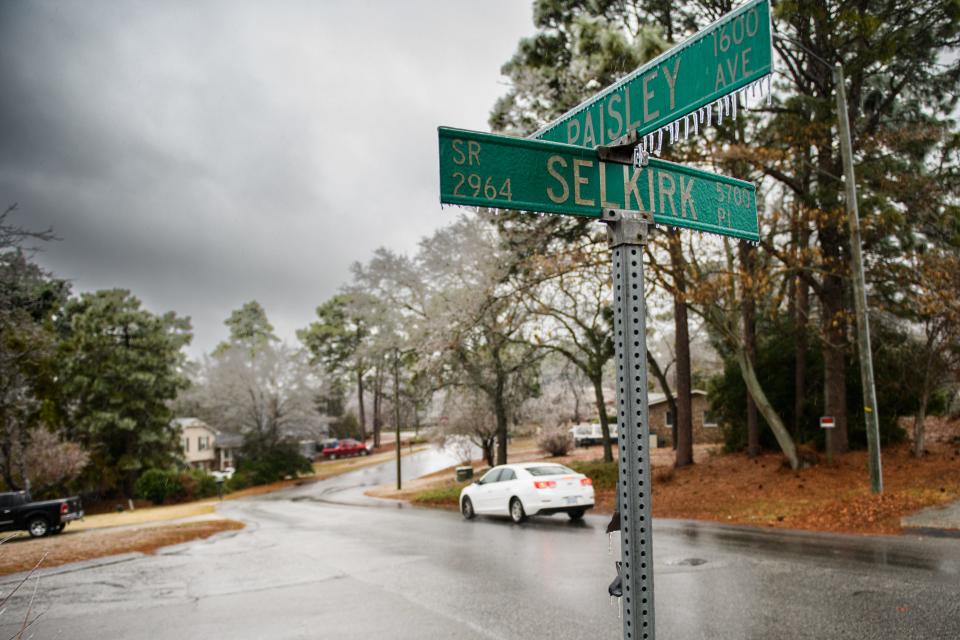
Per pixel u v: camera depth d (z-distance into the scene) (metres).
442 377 30.83
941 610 6.92
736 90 2.01
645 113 2.32
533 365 32.28
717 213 2.67
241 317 101.00
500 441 30.69
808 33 17.42
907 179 17.03
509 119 20.28
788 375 23.97
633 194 2.41
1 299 16.08
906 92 19.72
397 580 10.27
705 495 19.19
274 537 17.58
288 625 7.79
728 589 8.38
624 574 2.06
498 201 2.19
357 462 69.31
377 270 32.25
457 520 19.70
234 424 57.84
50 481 39.94
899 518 13.06
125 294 53.50
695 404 42.91
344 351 84.69
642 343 2.19
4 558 14.43
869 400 15.15
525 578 9.87
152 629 7.87
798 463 19.42
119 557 14.47
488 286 25.36
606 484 24.48
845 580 8.49
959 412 25.73
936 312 16.56
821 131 16.70
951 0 15.88
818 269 17.72
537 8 19.95
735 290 19.28
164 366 53.75
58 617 8.64
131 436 51.72
